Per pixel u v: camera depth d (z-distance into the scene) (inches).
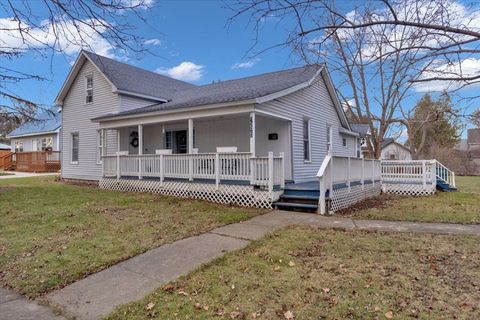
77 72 629.9
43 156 941.8
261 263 174.4
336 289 141.7
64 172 666.2
